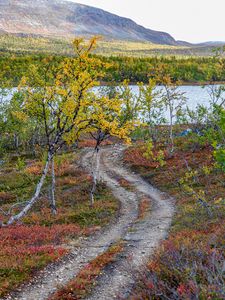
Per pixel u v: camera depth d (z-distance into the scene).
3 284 18.08
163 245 20.58
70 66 28.58
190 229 24.48
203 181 38.69
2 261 20.64
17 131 64.12
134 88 161.75
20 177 51.38
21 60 172.00
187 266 16.08
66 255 22.62
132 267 19.77
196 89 162.75
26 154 69.94
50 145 30.28
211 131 40.44
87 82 27.83
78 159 61.16
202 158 47.03
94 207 35.09
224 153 18.47
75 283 18.11
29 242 24.69
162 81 58.62
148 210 33.50
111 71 185.88
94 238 26.52
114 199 38.34
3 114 59.69
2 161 62.25
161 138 66.38
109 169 53.31
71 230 27.70
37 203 38.75
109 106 29.44
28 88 29.16
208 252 17.66
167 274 16.34
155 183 43.59
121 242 24.59
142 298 15.09
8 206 38.72
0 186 47.84
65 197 40.22
